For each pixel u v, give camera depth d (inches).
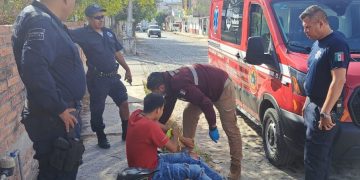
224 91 166.2
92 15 215.0
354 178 184.2
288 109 174.2
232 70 262.8
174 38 1808.6
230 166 182.9
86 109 315.6
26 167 161.6
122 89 230.1
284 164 192.7
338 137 154.2
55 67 112.6
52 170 117.2
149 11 1219.2
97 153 216.7
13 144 147.0
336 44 130.7
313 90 140.1
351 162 196.7
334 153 157.9
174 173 137.2
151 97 139.2
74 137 118.1
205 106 151.5
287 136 175.8
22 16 108.4
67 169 114.3
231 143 175.2
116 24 1222.3
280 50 185.2
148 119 138.3
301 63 168.9
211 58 326.3
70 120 112.0
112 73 221.8
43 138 114.3
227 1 285.6
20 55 109.8
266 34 205.5
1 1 247.1
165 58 772.0
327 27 134.0
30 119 114.1
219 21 304.3
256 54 188.5
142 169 127.6
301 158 191.9
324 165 144.4
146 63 671.1
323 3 206.2
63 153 112.3
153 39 1670.8
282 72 180.5
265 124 201.9
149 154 136.3
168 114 158.1
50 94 104.6
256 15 222.8
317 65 137.1
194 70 159.6
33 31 104.6
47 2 115.0
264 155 213.6
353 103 154.3
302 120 164.6
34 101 110.0
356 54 179.6
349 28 199.0
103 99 220.2
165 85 150.2
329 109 132.9
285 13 201.2
